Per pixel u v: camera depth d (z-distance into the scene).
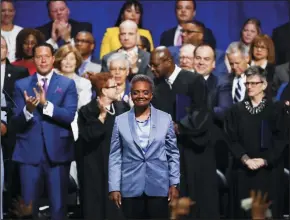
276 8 31.48
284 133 29.92
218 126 30.22
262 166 29.69
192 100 30.14
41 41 31.30
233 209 29.89
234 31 31.66
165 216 25.64
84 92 30.56
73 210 29.98
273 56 31.06
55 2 31.59
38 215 29.53
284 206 30.08
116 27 31.75
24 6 31.56
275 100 30.22
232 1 31.70
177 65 31.03
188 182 29.81
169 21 31.89
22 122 29.39
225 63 31.09
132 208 25.69
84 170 29.64
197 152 29.88
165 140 25.80
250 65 31.02
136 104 25.59
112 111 29.88
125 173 25.69
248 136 29.81
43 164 29.45
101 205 29.61
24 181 29.42
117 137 25.72
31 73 30.67
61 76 29.92
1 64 30.61
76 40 31.59
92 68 31.22
